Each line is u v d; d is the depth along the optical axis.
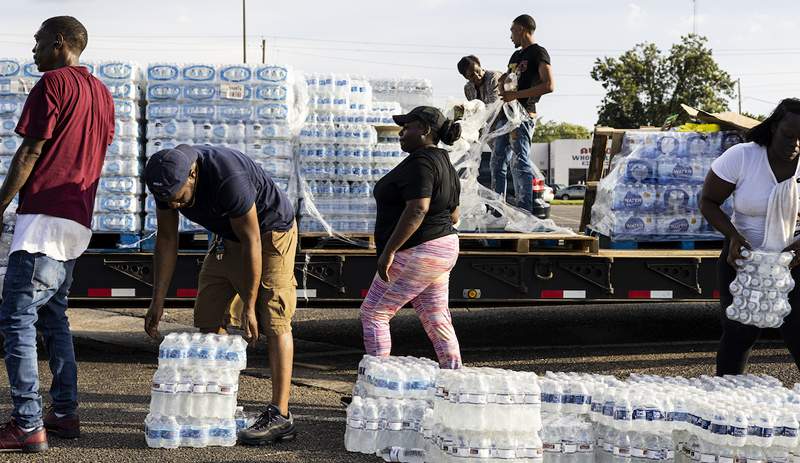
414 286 5.19
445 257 5.19
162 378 4.72
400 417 4.68
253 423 4.95
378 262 5.09
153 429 4.70
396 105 8.38
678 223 7.67
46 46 4.78
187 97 7.09
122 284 7.09
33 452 4.59
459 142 7.72
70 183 4.62
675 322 9.51
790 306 4.70
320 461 4.58
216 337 4.79
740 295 4.72
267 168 7.18
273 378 4.92
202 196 4.59
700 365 7.40
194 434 4.72
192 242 7.26
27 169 4.50
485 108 7.96
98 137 4.80
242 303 4.95
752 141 4.75
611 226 7.69
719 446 4.11
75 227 4.64
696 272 7.46
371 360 4.98
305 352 7.91
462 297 7.30
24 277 4.52
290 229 4.94
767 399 4.37
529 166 8.34
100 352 7.71
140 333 8.68
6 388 6.09
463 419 4.12
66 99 4.59
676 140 7.65
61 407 4.86
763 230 4.76
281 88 7.13
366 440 4.71
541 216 9.34
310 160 7.28
